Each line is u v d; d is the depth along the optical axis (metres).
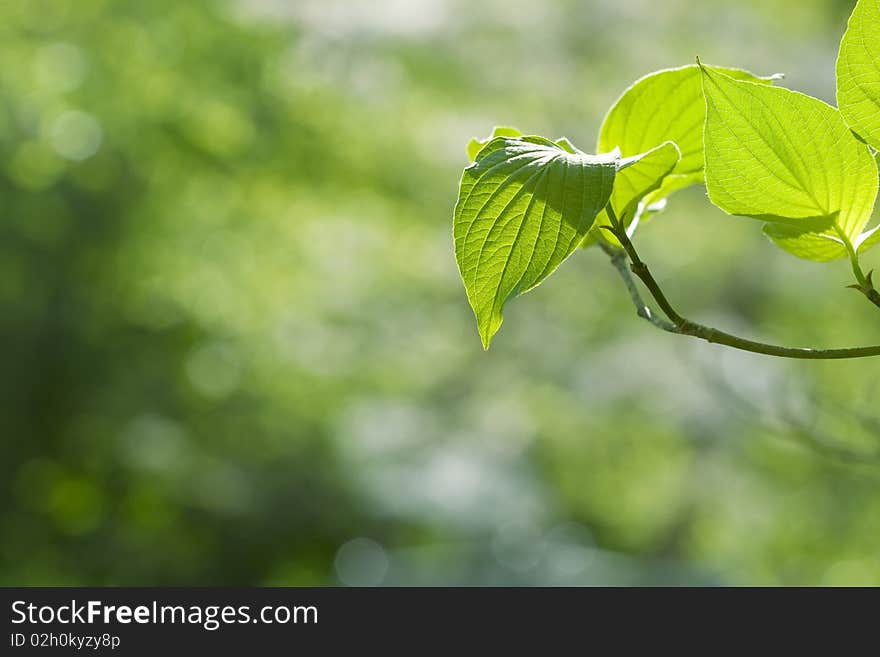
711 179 0.95
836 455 2.95
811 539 9.33
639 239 13.16
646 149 1.15
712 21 13.77
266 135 11.35
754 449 9.90
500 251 0.84
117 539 11.68
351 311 14.16
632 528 13.52
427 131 13.26
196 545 12.29
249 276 12.17
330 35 12.52
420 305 14.59
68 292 11.32
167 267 11.63
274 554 12.73
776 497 10.30
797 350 0.89
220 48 10.96
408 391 14.98
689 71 1.12
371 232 13.46
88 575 11.41
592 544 14.19
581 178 0.84
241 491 12.23
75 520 11.66
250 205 11.91
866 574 8.86
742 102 0.92
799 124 0.92
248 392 12.48
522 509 14.00
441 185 13.16
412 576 11.61
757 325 12.57
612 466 13.58
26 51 9.71
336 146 11.79
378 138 12.17
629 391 13.23
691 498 12.84
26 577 10.61
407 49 12.70
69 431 11.68
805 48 13.39
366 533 13.16
